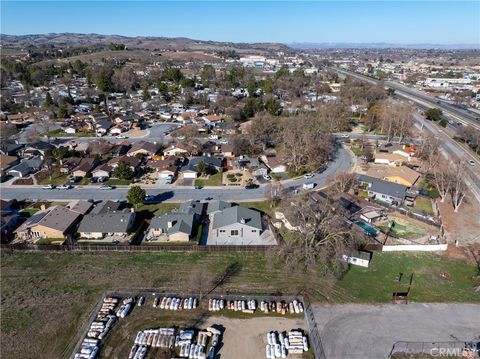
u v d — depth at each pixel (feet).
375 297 150.00
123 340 127.95
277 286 155.94
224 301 146.72
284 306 143.64
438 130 409.49
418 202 236.02
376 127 426.92
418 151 319.27
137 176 277.23
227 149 326.85
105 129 402.52
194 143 334.85
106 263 171.12
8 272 164.35
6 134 365.61
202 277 161.17
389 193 238.07
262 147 340.59
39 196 242.78
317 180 271.08
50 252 179.32
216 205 218.38
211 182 266.98
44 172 280.31
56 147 333.83
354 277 162.40
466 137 356.38
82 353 120.88
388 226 205.87
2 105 479.00
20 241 188.44
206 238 192.13
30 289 153.48
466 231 201.57
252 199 238.27
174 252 179.52
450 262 173.58
